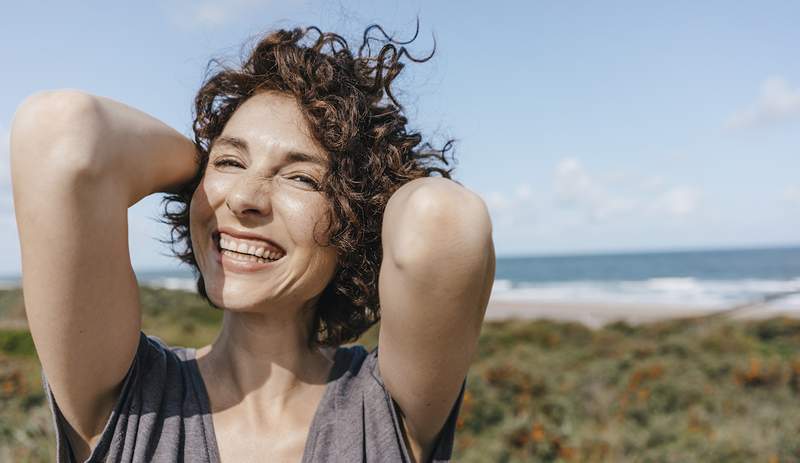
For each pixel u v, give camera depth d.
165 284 64.31
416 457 1.30
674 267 95.69
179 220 1.46
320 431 1.21
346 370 1.34
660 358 15.34
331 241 1.21
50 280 0.99
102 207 0.99
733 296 49.72
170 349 1.37
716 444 7.17
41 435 5.45
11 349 11.77
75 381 1.08
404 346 1.09
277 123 1.23
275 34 1.35
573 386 9.98
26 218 0.97
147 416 1.16
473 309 1.06
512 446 6.84
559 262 127.75
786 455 6.91
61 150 0.95
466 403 7.72
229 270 1.21
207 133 1.35
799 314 34.81
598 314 39.81
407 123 1.49
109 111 1.03
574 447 6.86
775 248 187.62
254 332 1.28
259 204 1.17
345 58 1.41
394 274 1.03
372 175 1.32
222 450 1.17
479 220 1.00
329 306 1.42
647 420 8.38
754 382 10.58
